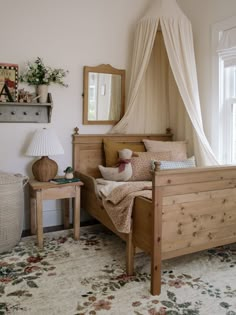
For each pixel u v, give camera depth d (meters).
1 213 2.63
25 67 3.18
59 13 3.31
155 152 3.33
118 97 3.68
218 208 2.30
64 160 3.46
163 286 2.12
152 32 3.34
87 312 1.82
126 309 1.85
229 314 1.80
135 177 3.13
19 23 3.13
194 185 2.15
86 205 3.21
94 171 3.54
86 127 3.56
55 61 3.32
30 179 3.12
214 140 3.39
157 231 2.00
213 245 2.31
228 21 3.16
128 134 3.69
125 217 2.23
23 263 2.46
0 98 3.05
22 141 3.23
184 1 3.75
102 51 3.57
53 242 2.93
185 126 3.71
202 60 3.52
